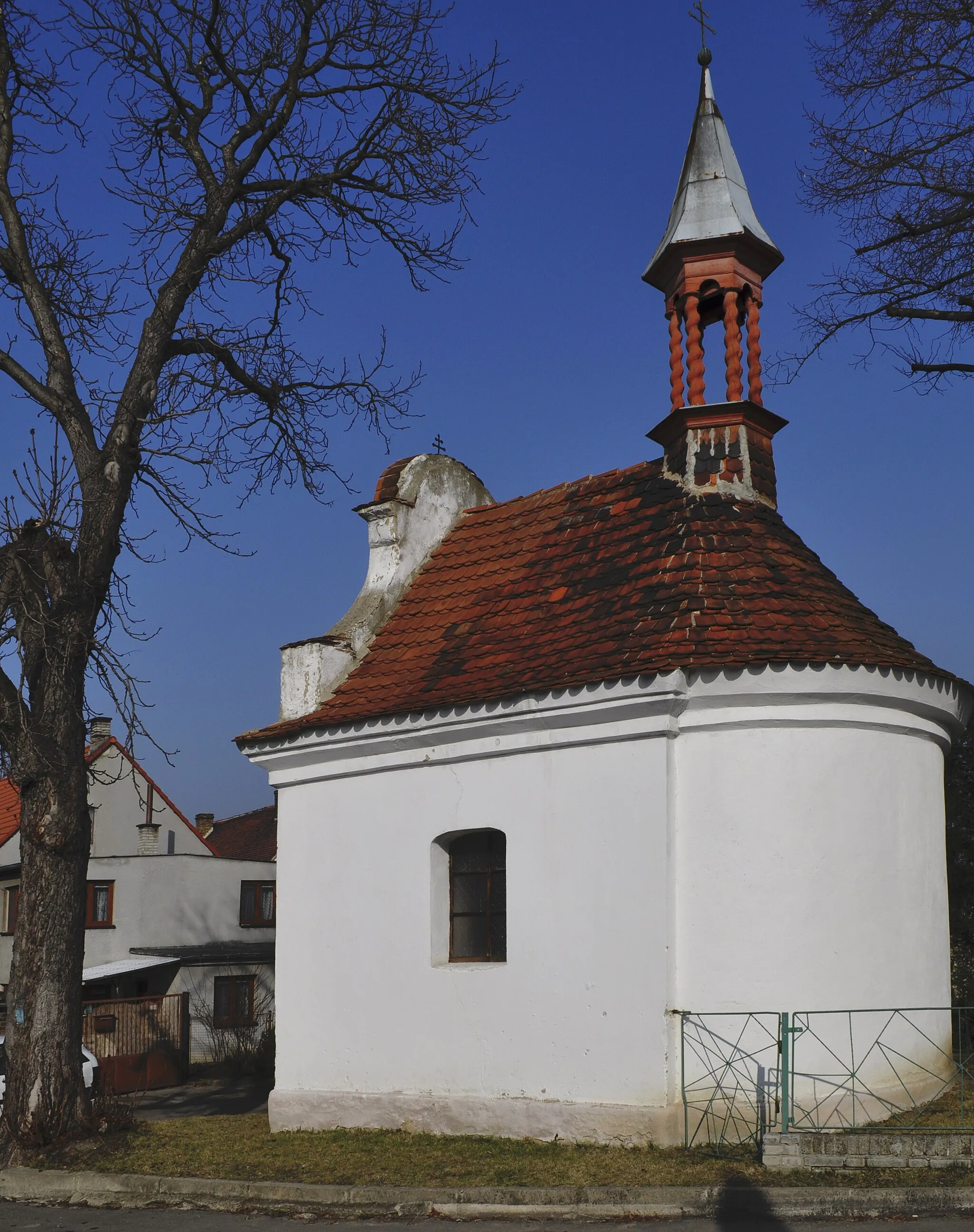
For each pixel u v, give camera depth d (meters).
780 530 12.40
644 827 10.65
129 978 30.28
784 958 10.31
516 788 11.60
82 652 12.52
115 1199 10.23
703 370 13.34
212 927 33.06
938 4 13.86
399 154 14.56
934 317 14.99
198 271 13.70
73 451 13.14
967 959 16.70
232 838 45.22
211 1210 9.78
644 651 10.82
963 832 17.38
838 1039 10.35
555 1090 10.84
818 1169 9.02
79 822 12.34
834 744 10.78
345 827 13.06
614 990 10.62
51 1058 11.84
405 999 12.15
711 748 10.64
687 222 13.62
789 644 10.55
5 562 12.48
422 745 12.36
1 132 13.97
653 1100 10.21
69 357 13.50
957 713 11.84
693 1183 8.85
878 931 10.79
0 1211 10.17
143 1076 25.28
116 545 12.98
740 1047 10.16
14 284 13.73
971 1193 8.26
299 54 14.12
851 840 10.73
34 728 12.08
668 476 13.30
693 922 10.45
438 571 15.10
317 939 13.07
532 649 12.16
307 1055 12.86
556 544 13.80
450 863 12.38
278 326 15.79
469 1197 9.11
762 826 10.48
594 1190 8.84
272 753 13.57
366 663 14.12
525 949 11.27
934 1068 11.27
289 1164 10.60
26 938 12.03
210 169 14.22
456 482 16.03
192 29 14.09
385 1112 11.98
